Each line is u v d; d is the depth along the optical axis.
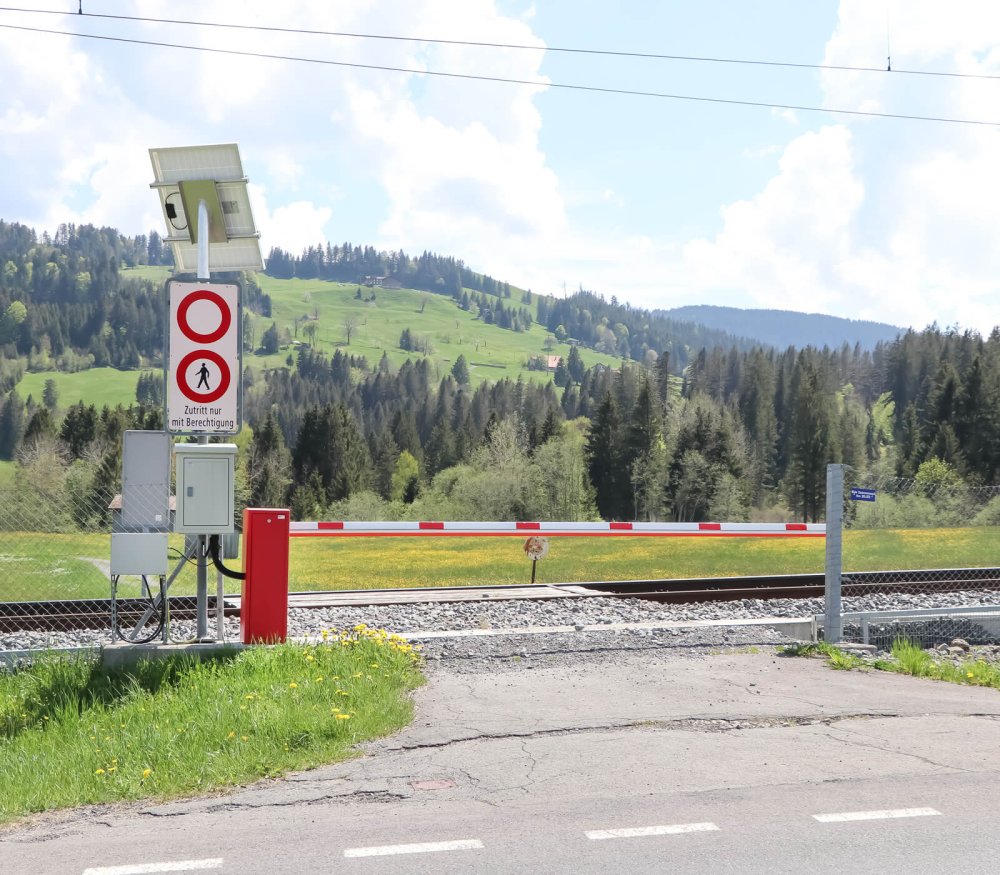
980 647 12.12
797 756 6.38
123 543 8.71
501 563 21.67
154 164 9.17
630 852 4.74
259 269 9.57
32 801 5.73
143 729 6.88
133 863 4.71
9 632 10.90
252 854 4.79
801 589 14.64
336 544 25.78
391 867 4.59
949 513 22.22
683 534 18.02
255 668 8.27
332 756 6.44
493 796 5.62
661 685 8.52
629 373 148.62
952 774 5.99
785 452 139.62
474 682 8.63
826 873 4.48
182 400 8.75
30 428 105.56
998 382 104.38
